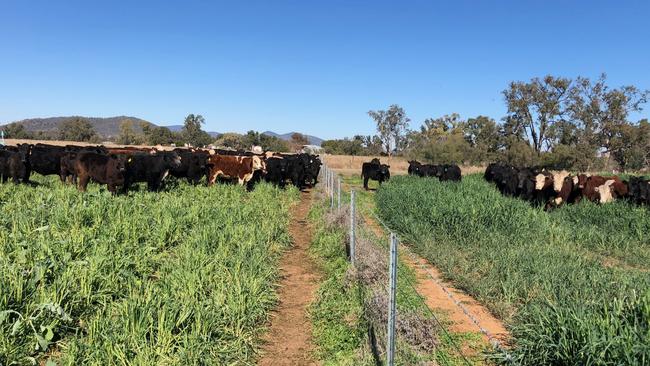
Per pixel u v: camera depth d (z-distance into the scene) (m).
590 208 15.09
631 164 58.50
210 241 9.30
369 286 7.70
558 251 9.94
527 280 7.82
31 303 5.69
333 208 14.38
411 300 7.50
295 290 8.30
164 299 6.16
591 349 4.27
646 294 5.24
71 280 6.25
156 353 5.14
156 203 12.33
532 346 5.11
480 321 6.89
